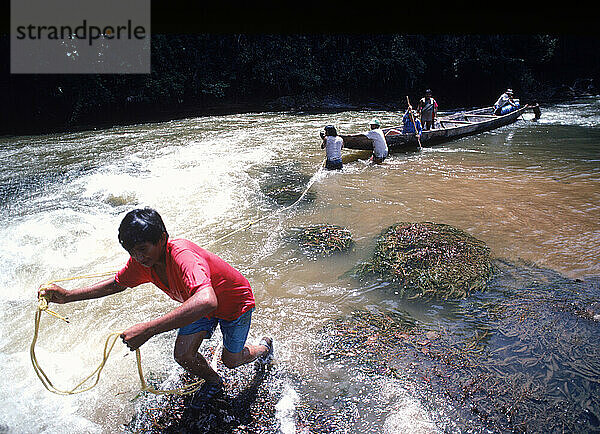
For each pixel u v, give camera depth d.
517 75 22.00
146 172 9.10
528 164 9.76
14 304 4.51
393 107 20.73
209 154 10.71
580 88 23.92
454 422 3.03
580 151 11.03
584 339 3.81
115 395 3.31
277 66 20.09
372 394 3.28
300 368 3.54
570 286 4.62
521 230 6.03
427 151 11.28
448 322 4.09
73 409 3.19
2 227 6.26
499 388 3.30
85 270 5.14
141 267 2.81
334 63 21.45
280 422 3.06
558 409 3.11
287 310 4.31
